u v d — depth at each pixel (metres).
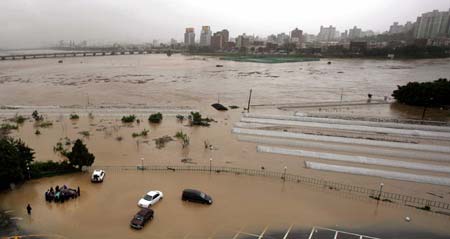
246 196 35.19
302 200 34.72
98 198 33.53
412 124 66.88
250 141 55.38
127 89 112.12
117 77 145.25
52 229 27.92
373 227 29.98
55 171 38.78
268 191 36.62
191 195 33.19
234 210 32.12
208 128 62.94
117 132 58.16
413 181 41.03
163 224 29.22
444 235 29.05
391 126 65.50
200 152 49.53
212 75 160.00
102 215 30.34
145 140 54.34
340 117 72.94
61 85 118.00
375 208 33.53
